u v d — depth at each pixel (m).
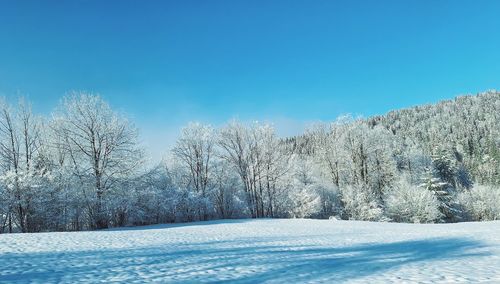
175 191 45.41
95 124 39.16
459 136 143.25
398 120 176.62
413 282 7.81
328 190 57.91
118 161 39.44
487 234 23.20
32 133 36.84
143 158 42.03
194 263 10.99
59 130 39.28
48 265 10.39
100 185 38.00
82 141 39.47
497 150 118.75
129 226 39.75
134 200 40.03
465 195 60.12
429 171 56.09
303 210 51.22
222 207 52.19
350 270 9.85
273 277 8.72
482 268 9.83
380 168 60.75
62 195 35.22
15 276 8.66
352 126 57.88
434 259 12.20
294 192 53.25
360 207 49.53
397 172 63.44
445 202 53.41
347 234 23.88
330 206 56.78
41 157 37.44
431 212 48.16
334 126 60.06
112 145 39.53
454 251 14.53
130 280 8.20
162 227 33.53
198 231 26.30
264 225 32.41
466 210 57.47
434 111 185.00
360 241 19.42
